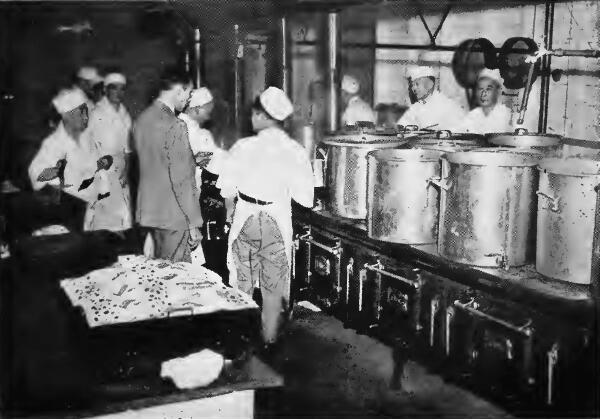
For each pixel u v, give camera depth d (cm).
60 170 480
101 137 496
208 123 618
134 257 335
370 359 401
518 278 303
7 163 450
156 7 579
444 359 335
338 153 407
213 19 588
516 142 361
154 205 428
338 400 349
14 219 411
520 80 462
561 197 280
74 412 239
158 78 622
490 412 327
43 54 548
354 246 400
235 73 596
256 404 347
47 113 522
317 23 647
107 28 586
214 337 264
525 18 463
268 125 423
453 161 316
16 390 247
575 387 272
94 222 482
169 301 271
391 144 395
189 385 255
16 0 515
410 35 585
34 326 274
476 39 510
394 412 333
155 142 423
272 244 425
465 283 321
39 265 332
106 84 516
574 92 425
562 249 282
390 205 355
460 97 533
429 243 354
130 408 246
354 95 596
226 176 427
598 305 263
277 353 407
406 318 359
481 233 308
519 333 291
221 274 540
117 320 253
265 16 561
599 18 405
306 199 427
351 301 405
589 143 414
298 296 459
